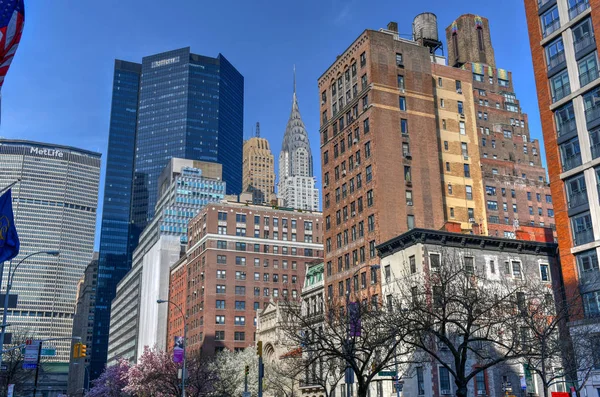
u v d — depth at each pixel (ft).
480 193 287.28
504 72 453.58
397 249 221.05
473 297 132.77
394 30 302.86
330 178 290.15
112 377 502.38
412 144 263.90
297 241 496.64
